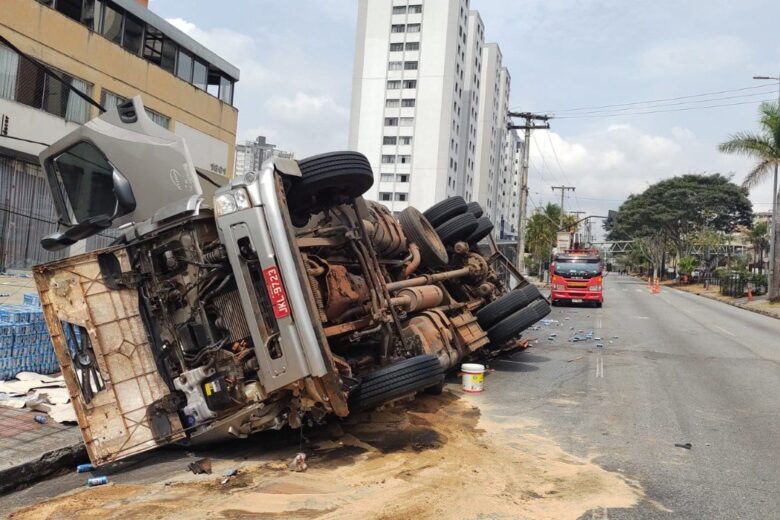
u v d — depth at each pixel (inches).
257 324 191.9
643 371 412.8
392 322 260.2
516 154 5226.4
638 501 180.7
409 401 295.6
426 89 2972.4
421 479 190.5
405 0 2994.6
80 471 194.9
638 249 3752.5
